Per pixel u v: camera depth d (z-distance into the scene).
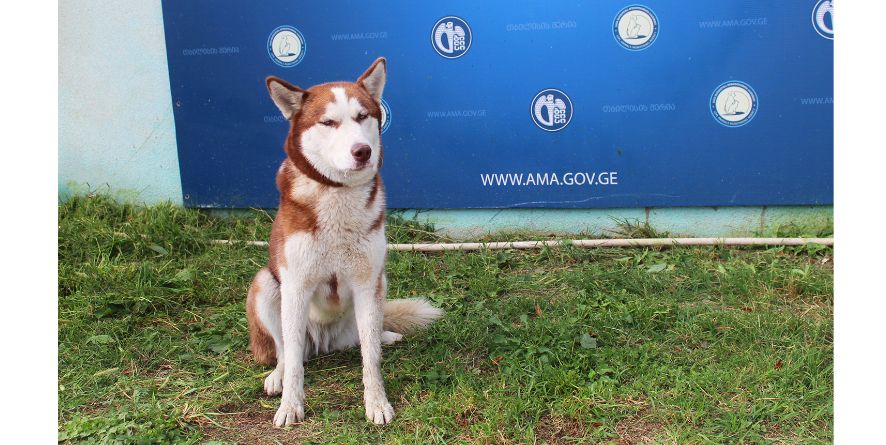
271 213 5.65
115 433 3.02
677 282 4.57
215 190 5.64
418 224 5.53
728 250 5.07
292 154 3.19
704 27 4.98
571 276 4.64
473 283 4.61
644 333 3.86
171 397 3.37
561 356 3.57
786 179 5.14
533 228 5.49
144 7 5.43
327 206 3.10
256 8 5.29
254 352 3.61
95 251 5.03
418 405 3.21
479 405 3.19
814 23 4.90
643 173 5.26
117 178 5.77
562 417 3.10
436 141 5.36
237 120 5.50
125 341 3.90
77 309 4.20
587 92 5.16
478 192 5.42
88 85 5.61
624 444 2.90
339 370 3.65
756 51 4.98
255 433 3.08
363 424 3.12
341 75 5.32
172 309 4.35
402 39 5.21
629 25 5.03
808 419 3.01
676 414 3.05
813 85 4.98
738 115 5.09
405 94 5.30
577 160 5.29
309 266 3.19
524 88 5.21
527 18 5.09
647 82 5.11
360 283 3.29
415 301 4.01
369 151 2.96
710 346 3.67
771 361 3.44
